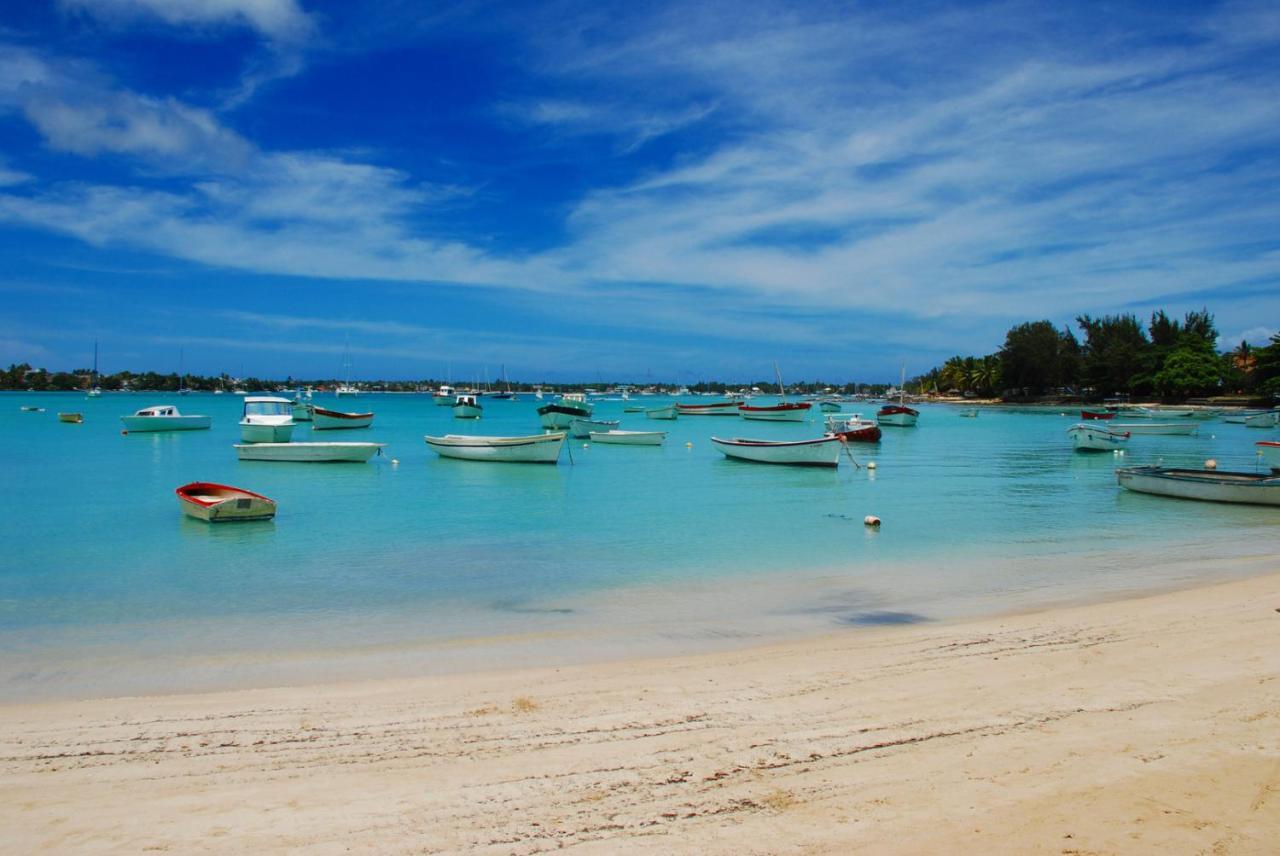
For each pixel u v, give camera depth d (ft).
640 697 29.50
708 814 20.88
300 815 20.94
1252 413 287.48
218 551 61.87
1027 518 79.46
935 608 44.47
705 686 30.66
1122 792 21.70
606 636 39.17
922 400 609.01
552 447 136.98
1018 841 19.35
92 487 102.83
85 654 36.29
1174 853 18.78
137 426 205.57
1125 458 155.53
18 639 38.78
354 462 135.44
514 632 40.01
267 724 27.12
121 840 19.75
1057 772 22.93
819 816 20.70
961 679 30.96
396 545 64.80
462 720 27.43
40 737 26.04
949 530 72.33
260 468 128.98
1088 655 33.60
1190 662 32.45
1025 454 167.12
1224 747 24.43
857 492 102.17
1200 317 452.76
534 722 27.20
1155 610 41.68
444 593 48.62
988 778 22.62
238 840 19.76
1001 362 484.33
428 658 35.58
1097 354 439.63
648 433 189.16
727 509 86.28
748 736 25.81
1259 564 56.49
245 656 35.94
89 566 56.34
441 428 260.01
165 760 24.31
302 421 258.37
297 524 75.15
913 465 142.61
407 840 19.76
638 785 22.53
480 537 68.59
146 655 36.09
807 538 68.08
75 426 241.14
